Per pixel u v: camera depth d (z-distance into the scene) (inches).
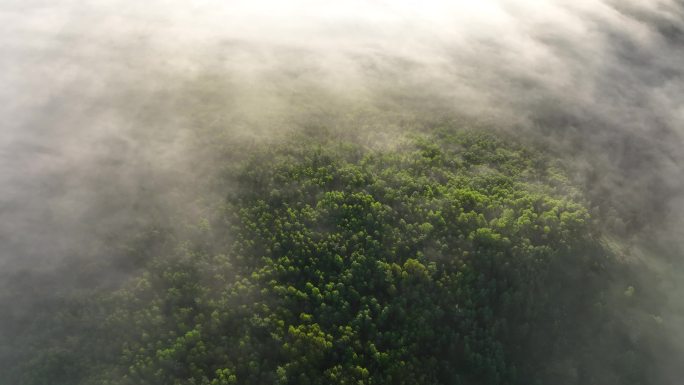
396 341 2974.9
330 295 3127.5
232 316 2989.7
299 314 3068.4
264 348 2864.2
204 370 2758.4
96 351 2876.5
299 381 2748.5
